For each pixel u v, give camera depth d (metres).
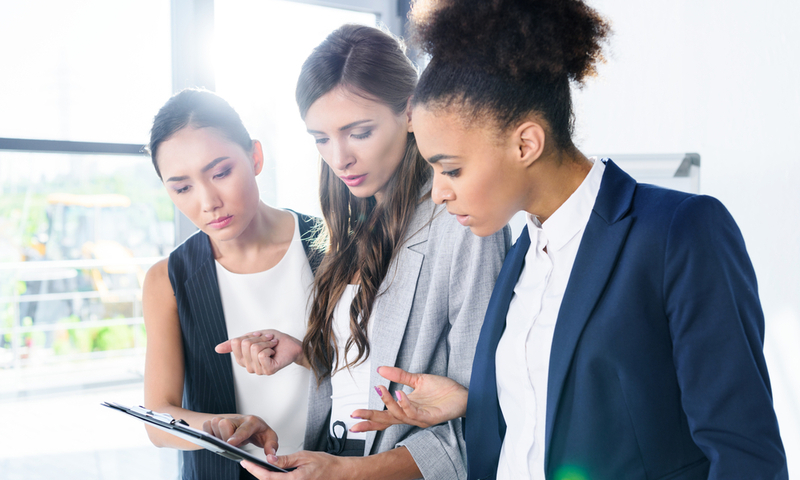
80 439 2.93
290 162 1.94
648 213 0.65
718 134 1.64
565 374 0.65
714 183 1.65
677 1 1.71
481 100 0.62
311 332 1.06
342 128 0.93
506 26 0.61
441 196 0.69
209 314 1.09
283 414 1.10
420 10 0.68
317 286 1.09
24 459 2.69
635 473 0.63
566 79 0.66
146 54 1.78
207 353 1.09
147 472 2.60
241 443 0.91
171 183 0.97
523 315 0.77
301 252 1.15
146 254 4.77
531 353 0.73
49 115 2.32
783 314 1.52
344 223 1.10
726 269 0.58
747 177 1.58
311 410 1.08
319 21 1.92
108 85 2.14
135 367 3.94
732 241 0.60
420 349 0.97
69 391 3.70
